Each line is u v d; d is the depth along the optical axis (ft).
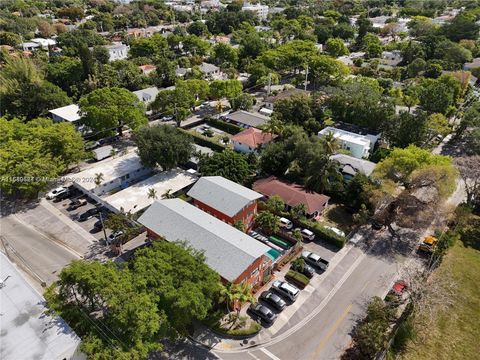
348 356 122.93
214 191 184.55
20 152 197.36
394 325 132.05
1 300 122.11
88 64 359.25
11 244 173.17
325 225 190.70
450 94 306.35
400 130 253.44
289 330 132.77
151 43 481.05
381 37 639.76
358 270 161.89
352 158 231.09
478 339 132.98
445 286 136.56
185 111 295.48
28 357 103.55
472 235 188.55
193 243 147.33
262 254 141.49
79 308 116.98
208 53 523.29
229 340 128.26
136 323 102.32
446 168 181.57
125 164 233.35
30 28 585.22
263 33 570.05
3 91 291.17
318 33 585.63
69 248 171.94
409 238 183.42
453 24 529.86
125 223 174.29
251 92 398.62
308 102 289.53
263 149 240.53
